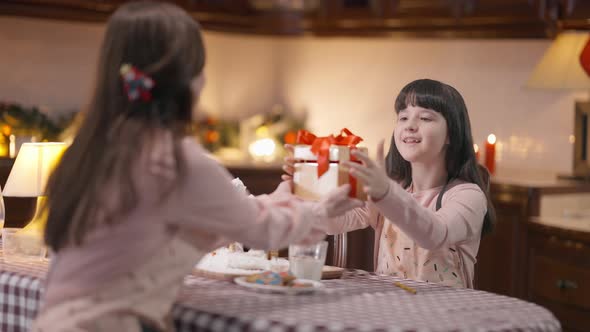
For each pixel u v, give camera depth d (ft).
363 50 16.63
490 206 7.04
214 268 6.09
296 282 5.60
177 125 4.55
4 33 15.97
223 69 18.30
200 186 4.50
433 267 6.70
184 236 4.67
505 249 11.47
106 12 14.96
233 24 16.26
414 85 6.85
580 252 10.18
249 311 4.73
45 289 4.58
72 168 4.53
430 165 6.99
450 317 4.85
